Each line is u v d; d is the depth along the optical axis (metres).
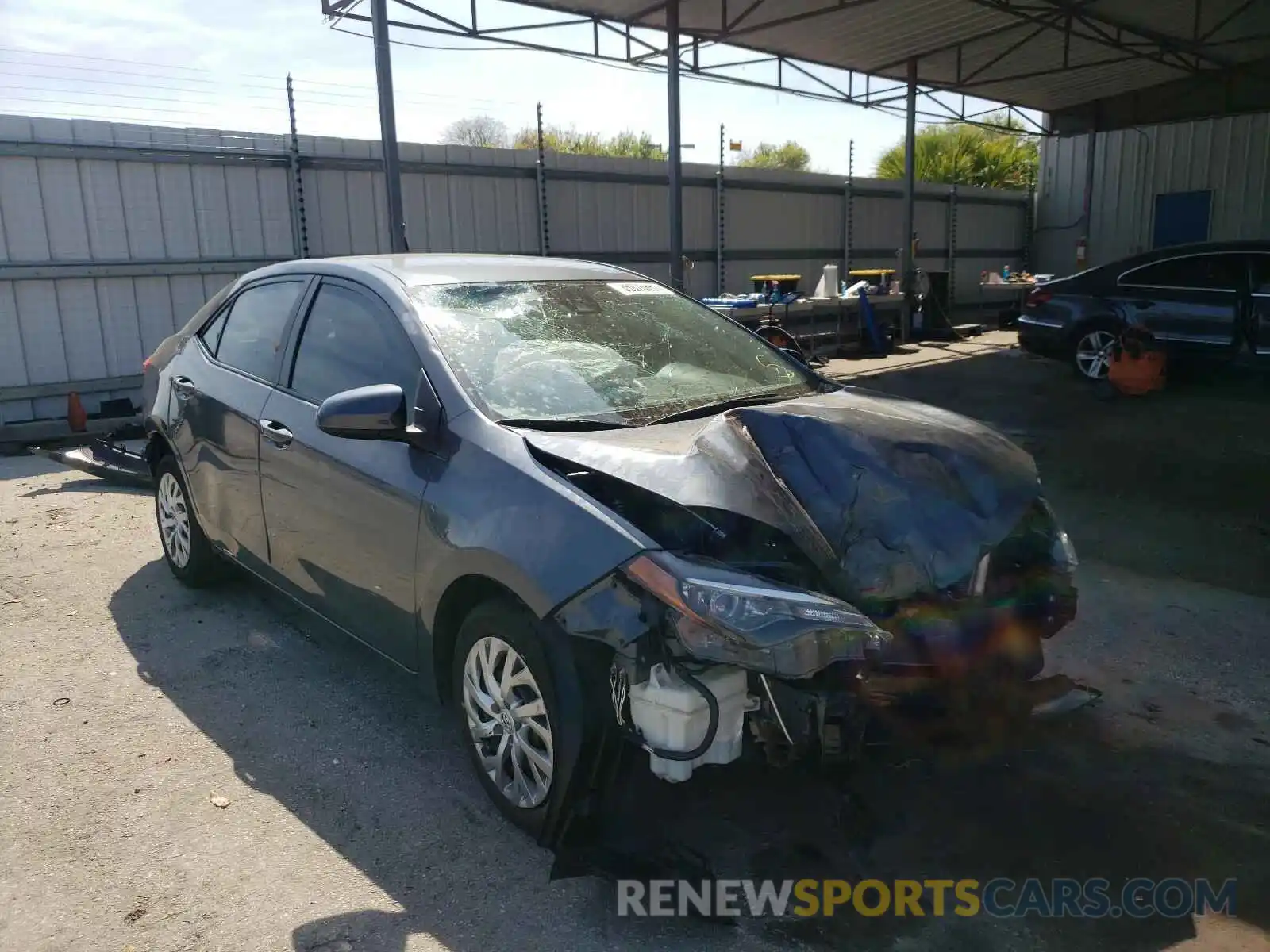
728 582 2.61
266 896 2.81
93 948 2.59
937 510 2.95
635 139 30.91
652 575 2.63
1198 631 4.71
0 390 9.37
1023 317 11.95
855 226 18.53
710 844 3.04
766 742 2.80
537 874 2.92
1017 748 3.60
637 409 3.56
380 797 3.32
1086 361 11.41
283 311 4.40
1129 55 16.59
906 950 2.62
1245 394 10.89
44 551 6.01
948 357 15.23
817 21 13.48
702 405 3.69
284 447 3.97
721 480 2.90
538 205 13.30
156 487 5.43
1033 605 3.30
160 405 5.15
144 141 9.87
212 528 4.74
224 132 10.39
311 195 11.11
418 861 2.98
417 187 12.02
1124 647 4.55
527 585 2.80
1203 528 6.30
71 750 3.61
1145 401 10.62
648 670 2.66
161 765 3.52
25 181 9.28
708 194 15.75
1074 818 3.21
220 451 4.49
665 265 15.20
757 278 15.00
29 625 4.80
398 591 3.39
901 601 2.91
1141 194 20.47
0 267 9.20
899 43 14.95
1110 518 6.53
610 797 2.87
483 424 3.24
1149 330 10.88
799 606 2.60
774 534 2.96
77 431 9.52
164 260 10.16
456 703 3.30
